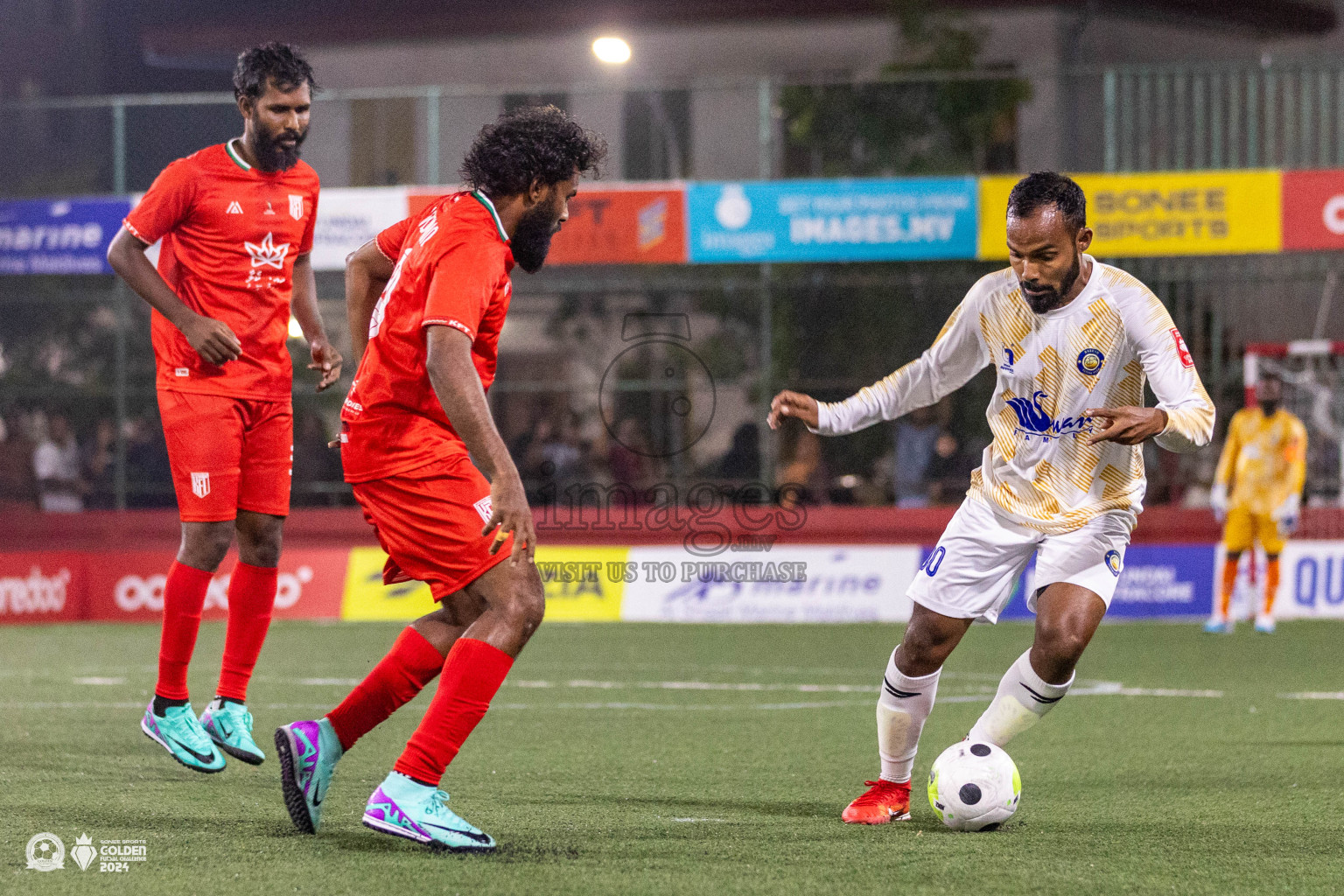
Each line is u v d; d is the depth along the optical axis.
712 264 45.78
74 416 45.44
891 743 13.49
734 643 34.00
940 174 48.50
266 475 15.55
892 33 57.94
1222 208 38.25
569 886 10.55
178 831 12.49
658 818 13.52
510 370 49.00
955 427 42.91
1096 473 13.01
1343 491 41.28
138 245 14.82
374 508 11.89
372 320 11.98
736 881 10.80
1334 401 41.12
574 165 11.80
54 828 12.65
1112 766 17.08
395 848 11.83
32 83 73.25
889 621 39.44
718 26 59.66
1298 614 39.91
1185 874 11.26
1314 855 12.03
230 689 15.41
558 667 29.17
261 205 15.37
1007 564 13.19
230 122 46.47
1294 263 40.78
